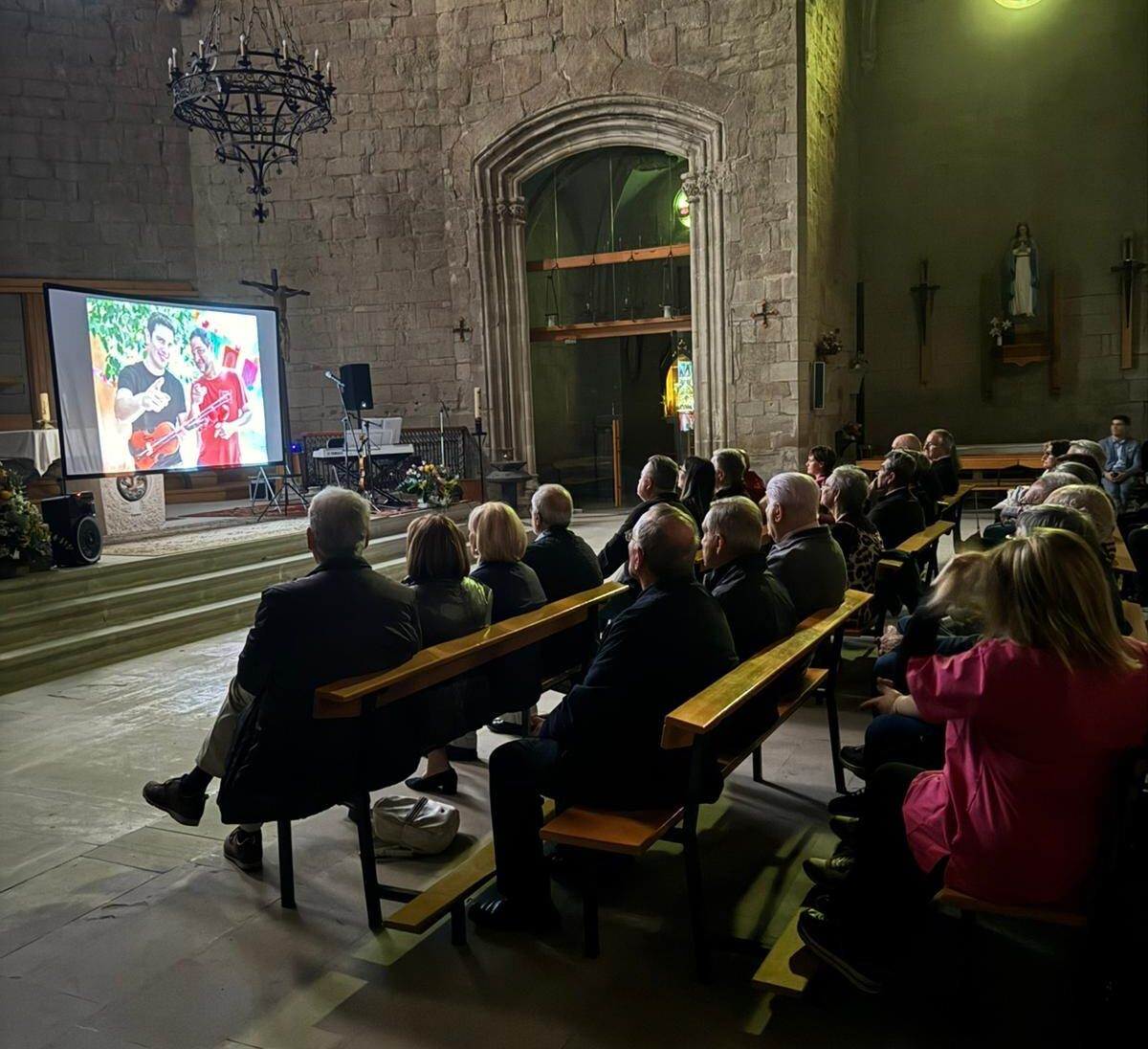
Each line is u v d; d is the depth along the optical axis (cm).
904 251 1600
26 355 1373
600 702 279
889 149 1595
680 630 284
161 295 1448
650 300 1457
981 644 222
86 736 518
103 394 928
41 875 348
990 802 225
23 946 298
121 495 955
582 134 1370
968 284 1569
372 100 1417
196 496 1414
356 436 1227
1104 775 216
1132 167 1472
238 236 1462
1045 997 256
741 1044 242
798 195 1266
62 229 1394
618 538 567
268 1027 255
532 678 411
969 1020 242
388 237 1435
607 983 269
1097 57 1479
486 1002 263
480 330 1419
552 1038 246
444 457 1391
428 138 1412
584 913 297
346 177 1435
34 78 1371
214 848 369
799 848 349
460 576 379
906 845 247
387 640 310
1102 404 1507
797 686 376
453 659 328
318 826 386
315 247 1451
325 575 312
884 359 1625
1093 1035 216
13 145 1362
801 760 439
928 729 335
